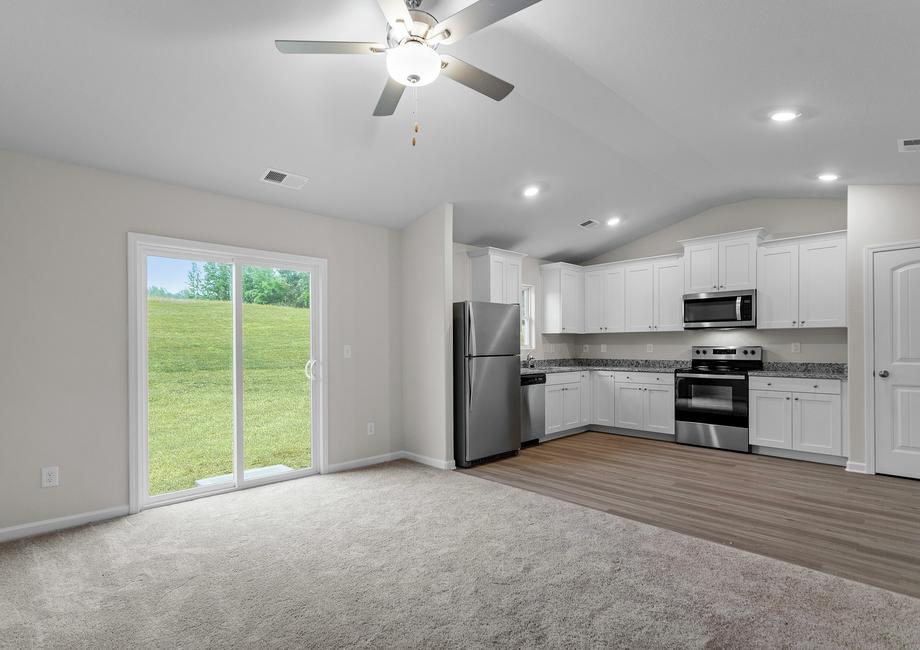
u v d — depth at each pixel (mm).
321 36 2445
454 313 4832
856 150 3514
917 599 2246
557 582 2432
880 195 4281
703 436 5414
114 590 2375
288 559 2701
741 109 3029
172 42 2395
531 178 4465
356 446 4688
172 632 2035
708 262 5633
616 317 6520
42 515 3076
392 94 2295
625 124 3566
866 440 4312
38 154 3082
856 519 3229
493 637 1992
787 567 2566
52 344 3123
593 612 2164
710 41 2330
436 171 4086
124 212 3420
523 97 3223
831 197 5070
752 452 5133
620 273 6480
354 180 4000
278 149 3426
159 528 3141
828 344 5113
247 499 3711
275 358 4227
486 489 3945
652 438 5934
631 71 2742
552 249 6492
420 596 2311
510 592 2342
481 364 4777
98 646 1944
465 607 2215
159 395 3621
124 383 3391
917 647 1901
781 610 2166
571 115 3428
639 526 3141
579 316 6844
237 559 2701
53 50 2357
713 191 5203
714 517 3293
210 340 3875
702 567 2576
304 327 4402
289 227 4281
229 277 3984
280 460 4238
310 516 3350
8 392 2973
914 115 2826
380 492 3873
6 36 2240
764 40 2256
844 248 4758
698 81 2742
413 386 4977
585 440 5863
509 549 2814
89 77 2559
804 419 4773
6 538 2951
